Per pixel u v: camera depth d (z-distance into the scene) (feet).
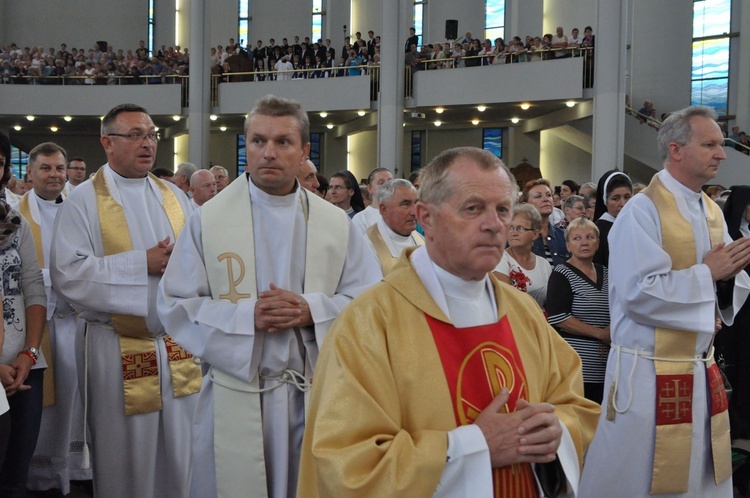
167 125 67.97
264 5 75.20
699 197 10.78
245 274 8.32
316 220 8.71
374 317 5.76
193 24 59.77
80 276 10.56
